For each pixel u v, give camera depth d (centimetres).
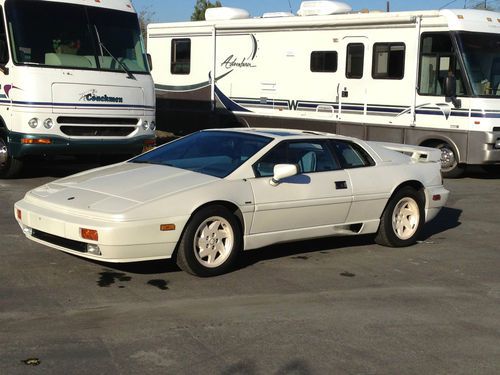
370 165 711
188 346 430
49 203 573
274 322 480
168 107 1739
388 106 1329
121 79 1082
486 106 1224
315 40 1422
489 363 420
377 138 1351
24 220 588
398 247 731
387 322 489
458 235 812
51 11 1037
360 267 643
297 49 1455
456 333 471
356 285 582
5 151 1069
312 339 450
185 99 1695
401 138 1319
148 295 529
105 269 595
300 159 656
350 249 715
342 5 1447
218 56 1608
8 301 504
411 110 1297
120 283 557
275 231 627
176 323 470
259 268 624
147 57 1136
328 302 531
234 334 454
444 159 1288
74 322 465
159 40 1739
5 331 445
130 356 412
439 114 1267
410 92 1295
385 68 1324
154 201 546
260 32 1516
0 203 885
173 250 560
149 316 482
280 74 1490
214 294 539
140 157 699
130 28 1120
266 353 424
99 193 571
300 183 636
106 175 624
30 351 413
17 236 703
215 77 1620
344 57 1379
